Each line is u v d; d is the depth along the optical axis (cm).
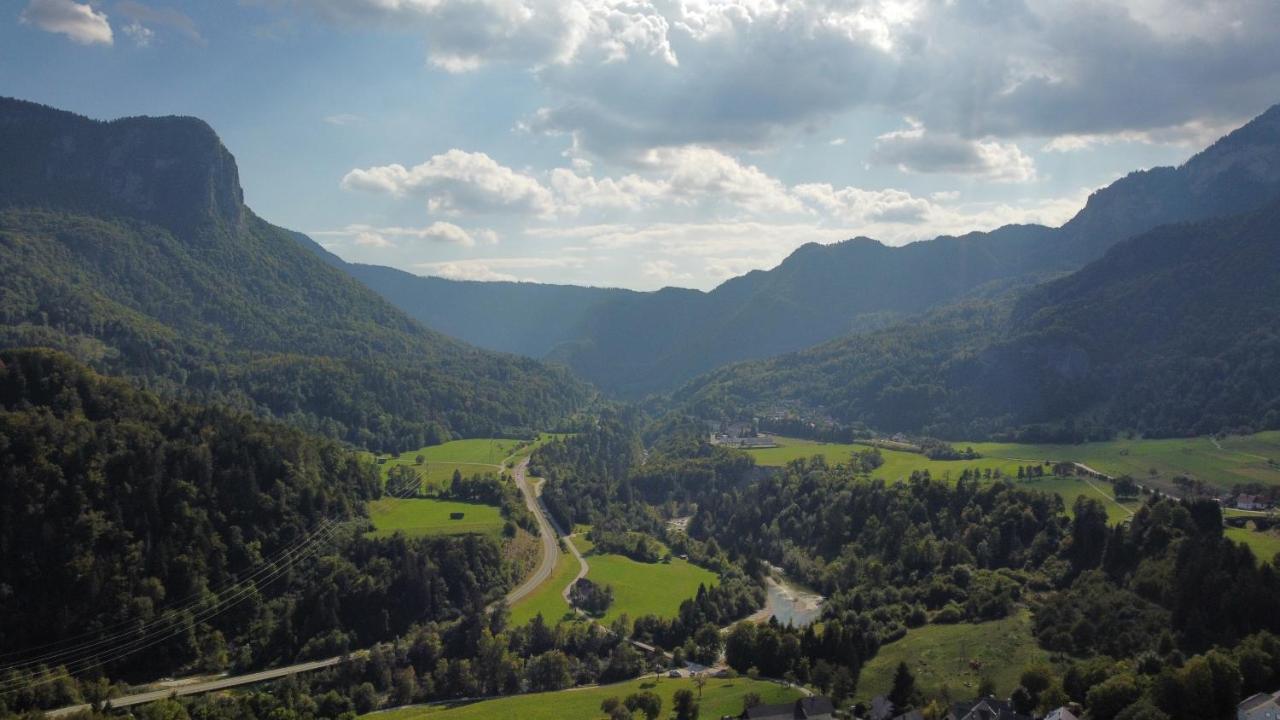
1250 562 17475
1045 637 18425
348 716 17100
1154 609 17962
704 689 18475
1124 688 14125
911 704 16150
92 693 17225
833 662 18850
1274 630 15875
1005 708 15138
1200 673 13438
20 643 18050
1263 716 13012
